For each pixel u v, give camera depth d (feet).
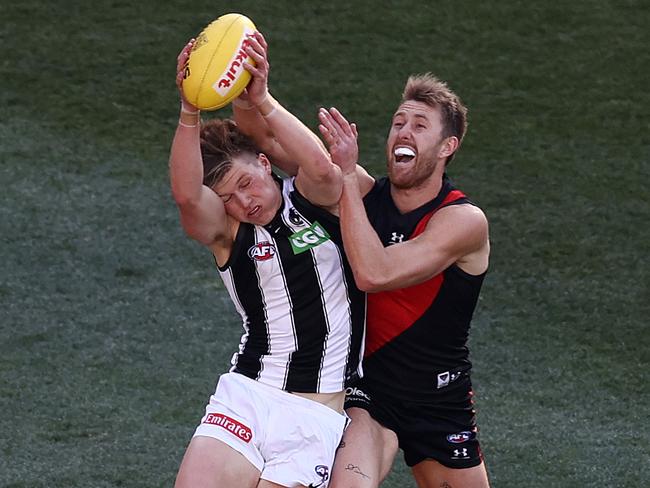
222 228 49.90
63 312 87.97
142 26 126.52
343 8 130.62
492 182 105.60
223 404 50.78
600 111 116.37
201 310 89.30
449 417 55.98
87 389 78.74
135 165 108.06
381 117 114.32
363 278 49.70
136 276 93.04
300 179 50.60
